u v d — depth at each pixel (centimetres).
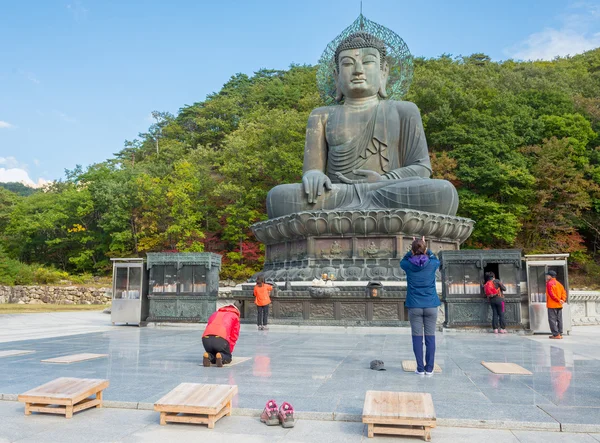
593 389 614
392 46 2256
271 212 1956
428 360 714
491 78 5244
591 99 4803
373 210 1733
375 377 694
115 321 1616
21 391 595
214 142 6475
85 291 3450
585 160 3931
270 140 4259
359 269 1720
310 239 1797
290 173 3966
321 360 850
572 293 1811
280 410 481
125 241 4162
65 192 4462
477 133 3916
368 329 1399
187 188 3878
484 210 3569
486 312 1411
